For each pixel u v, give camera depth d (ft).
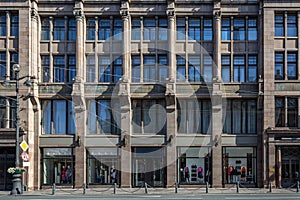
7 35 142.00
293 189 135.85
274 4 142.00
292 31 143.33
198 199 95.30
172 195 112.27
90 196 110.22
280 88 141.08
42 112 144.87
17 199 98.99
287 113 142.10
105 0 144.15
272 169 138.92
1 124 140.87
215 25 143.43
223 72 144.87
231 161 143.43
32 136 141.49
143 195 113.19
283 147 141.28
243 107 144.97
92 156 143.23
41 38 145.07
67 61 144.97
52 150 143.33
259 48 143.43
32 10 142.20
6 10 141.79
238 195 111.04
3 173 141.38
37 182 141.38
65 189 140.05
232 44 144.66
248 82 143.43
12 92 140.87
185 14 144.77
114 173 142.51
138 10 144.66
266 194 115.55
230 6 144.15
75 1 143.33
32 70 141.59
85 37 144.77
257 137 142.82
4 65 142.10
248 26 144.97
